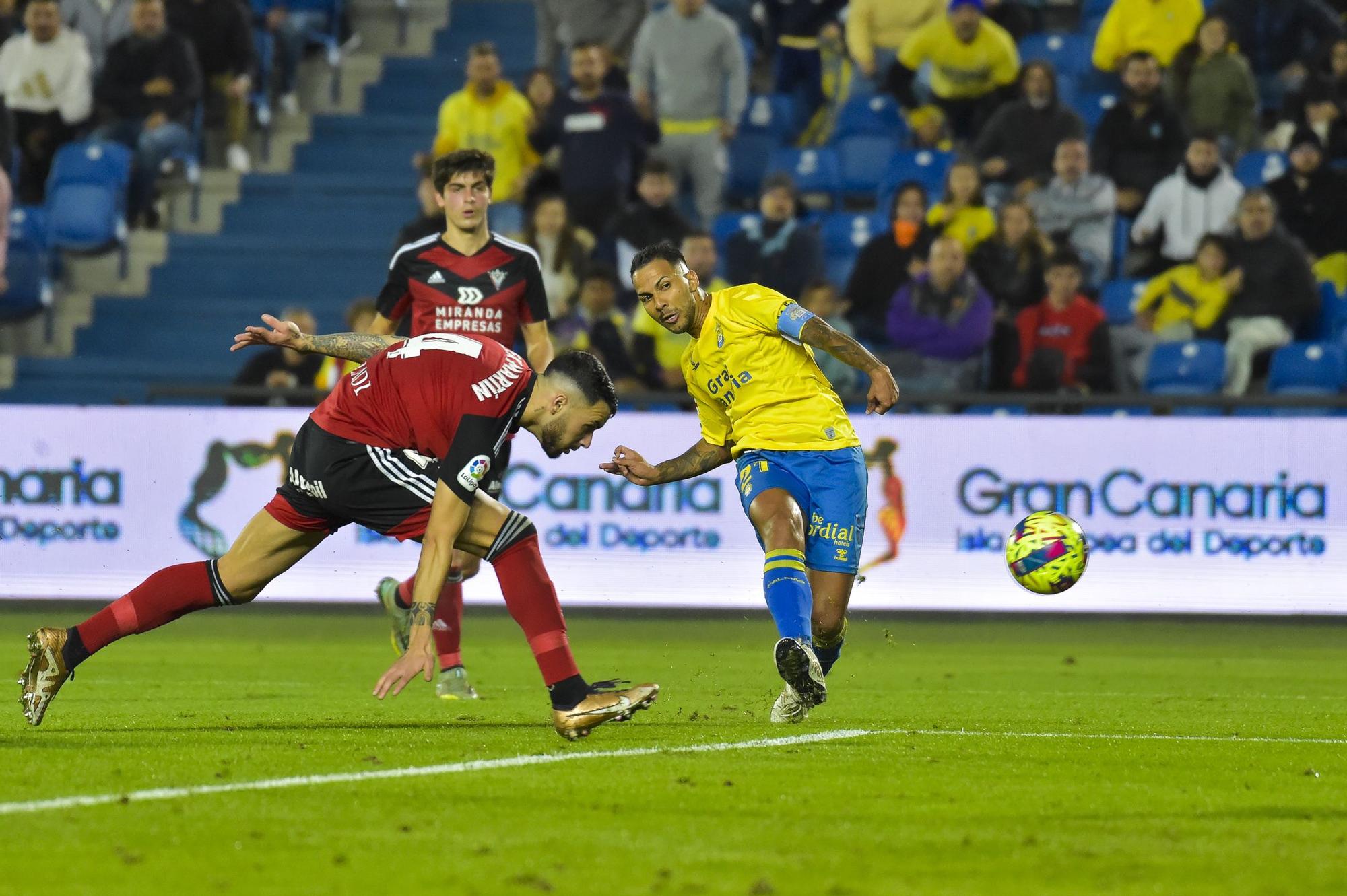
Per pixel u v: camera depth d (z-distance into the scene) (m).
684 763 17.78
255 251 58.66
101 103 58.03
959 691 28.98
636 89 54.38
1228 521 40.50
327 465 18.78
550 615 18.73
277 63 63.47
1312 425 40.16
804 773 17.11
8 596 42.72
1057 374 45.00
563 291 47.75
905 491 41.59
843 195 58.28
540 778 16.45
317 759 17.81
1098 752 19.59
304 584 42.03
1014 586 41.12
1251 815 14.87
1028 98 52.22
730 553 41.47
